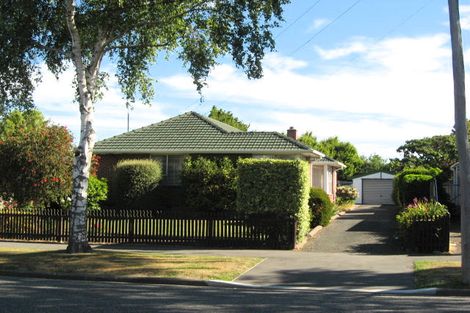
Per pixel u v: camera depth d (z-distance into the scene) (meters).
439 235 16.09
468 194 11.25
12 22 13.45
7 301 9.23
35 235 19.33
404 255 15.62
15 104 15.77
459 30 11.54
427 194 26.77
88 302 9.26
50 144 21.88
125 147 27.92
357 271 12.97
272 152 25.89
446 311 8.84
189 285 11.91
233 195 24.27
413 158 57.62
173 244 18.08
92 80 15.31
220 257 14.91
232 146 26.70
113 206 26.20
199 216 17.91
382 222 24.86
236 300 9.76
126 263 13.59
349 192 41.47
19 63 14.88
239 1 14.35
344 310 8.84
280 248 17.17
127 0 14.55
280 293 10.77
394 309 8.99
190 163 25.39
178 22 15.45
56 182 21.95
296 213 17.62
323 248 17.33
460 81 11.50
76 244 15.29
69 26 14.57
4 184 21.84
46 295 9.93
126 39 16.47
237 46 14.88
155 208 25.83
